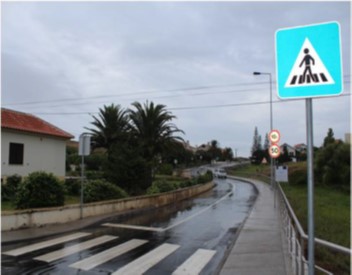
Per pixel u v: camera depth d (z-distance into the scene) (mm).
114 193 17719
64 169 27516
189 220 15359
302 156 77750
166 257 8875
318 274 7477
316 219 15891
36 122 26328
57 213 13047
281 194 14266
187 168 88500
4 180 19266
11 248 9477
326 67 3355
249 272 7379
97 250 9430
